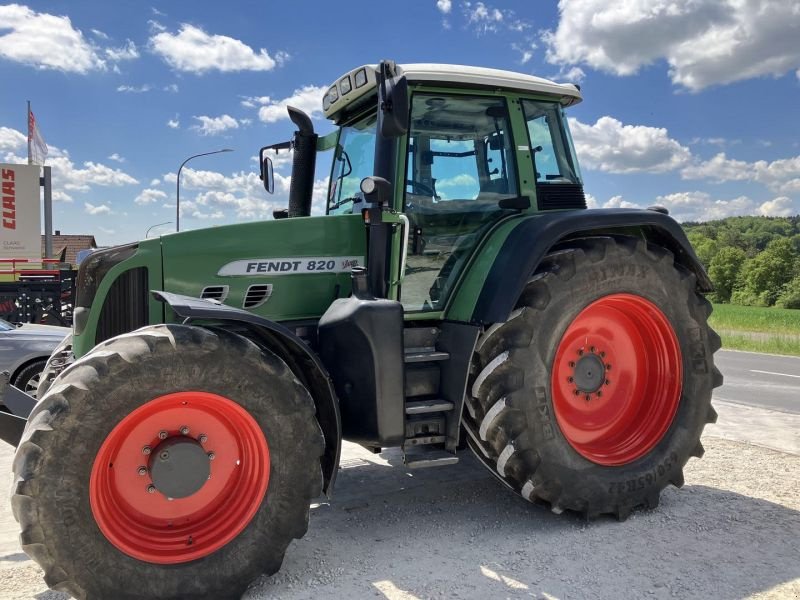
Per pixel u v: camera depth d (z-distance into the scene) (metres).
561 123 4.47
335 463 3.23
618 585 2.99
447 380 3.72
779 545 3.43
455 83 3.96
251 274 3.71
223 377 2.92
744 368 12.80
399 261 3.70
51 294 13.42
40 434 2.64
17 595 2.96
